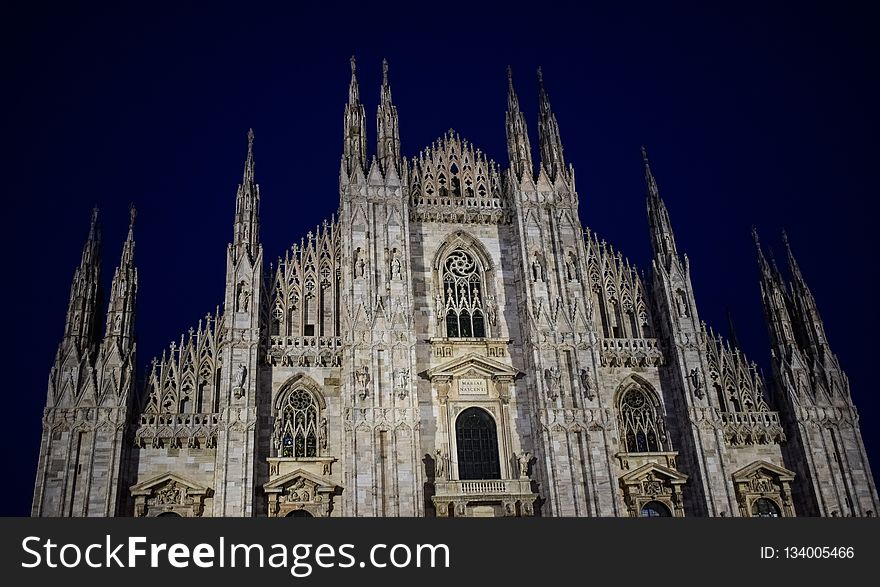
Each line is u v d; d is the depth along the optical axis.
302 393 60.09
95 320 60.41
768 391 65.75
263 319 61.28
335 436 58.84
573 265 65.31
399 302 61.12
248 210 63.06
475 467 60.09
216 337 60.16
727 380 64.94
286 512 56.06
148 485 54.69
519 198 66.62
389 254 62.91
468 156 70.44
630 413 63.69
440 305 64.44
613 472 59.03
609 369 64.31
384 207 64.31
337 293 63.22
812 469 61.06
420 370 62.03
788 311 68.56
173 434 56.56
